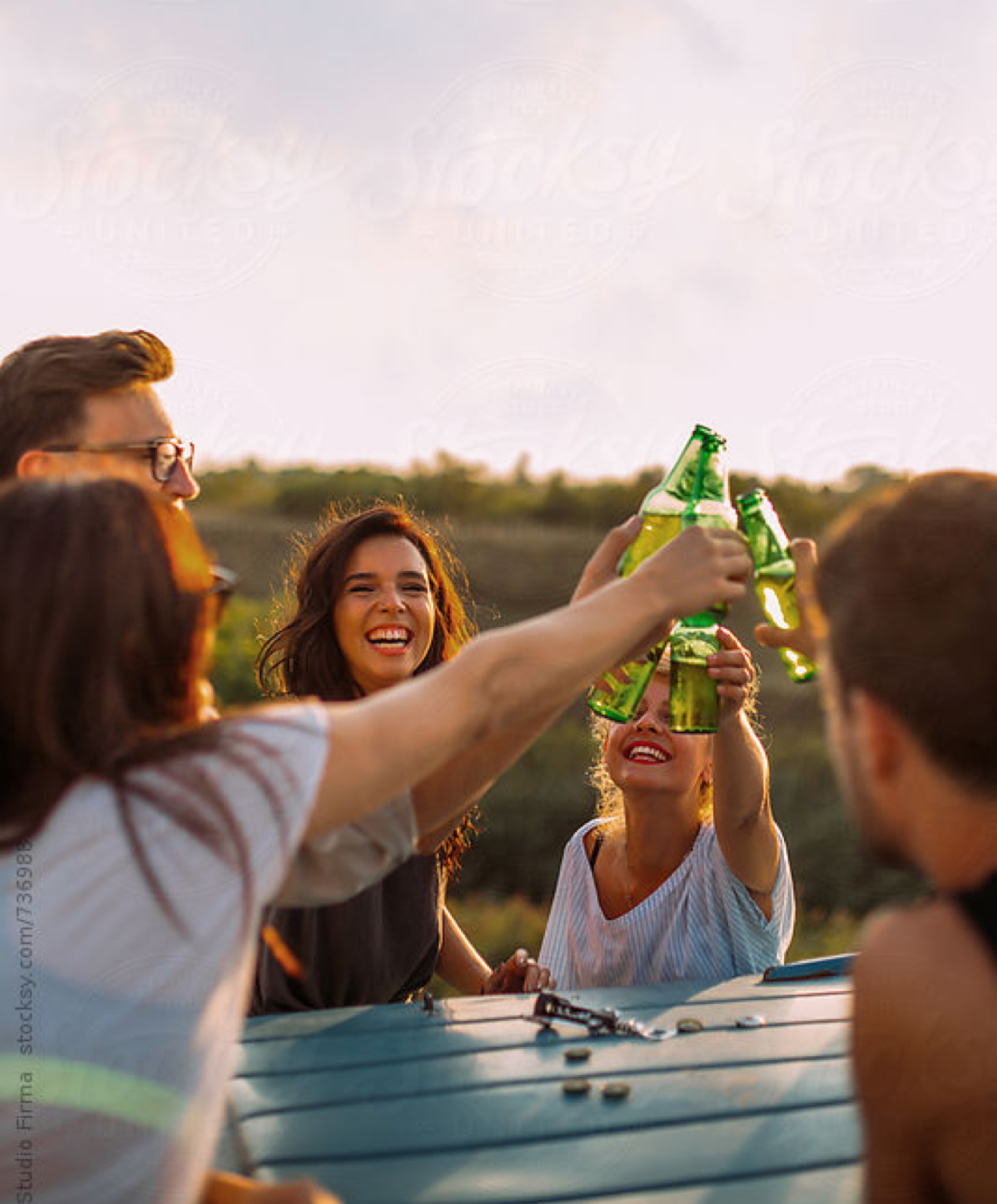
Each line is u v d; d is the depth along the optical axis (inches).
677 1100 53.7
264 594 516.1
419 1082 57.1
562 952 97.8
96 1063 33.9
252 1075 58.8
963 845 35.2
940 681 33.7
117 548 36.4
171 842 34.4
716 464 66.5
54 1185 33.9
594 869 97.7
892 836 36.9
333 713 39.2
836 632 36.5
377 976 88.4
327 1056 61.7
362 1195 44.4
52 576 35.4
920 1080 35.2
